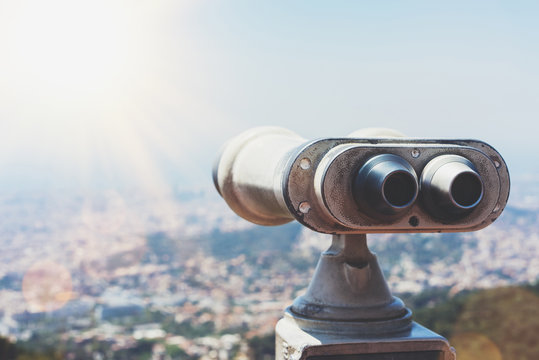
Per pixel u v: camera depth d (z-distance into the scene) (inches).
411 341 52.6
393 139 52.0
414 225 51.1
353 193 49.3
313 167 50.8
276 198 56.2
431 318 696.4
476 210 52.3
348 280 55.9
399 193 49.9
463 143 53.2
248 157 68.4
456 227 52.2
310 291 57.5
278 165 55.9
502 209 53.5
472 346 623.5
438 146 51.6
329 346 51.9
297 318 56.1
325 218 50.9
